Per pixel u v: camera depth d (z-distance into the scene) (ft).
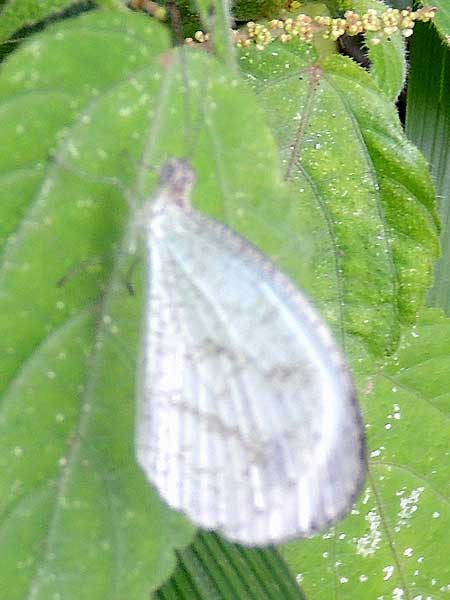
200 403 0.24
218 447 0.24
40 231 0.23
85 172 0.23
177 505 0.24
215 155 0.24
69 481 0.24
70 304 0.23
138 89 0.23
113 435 0.24
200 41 0.27
